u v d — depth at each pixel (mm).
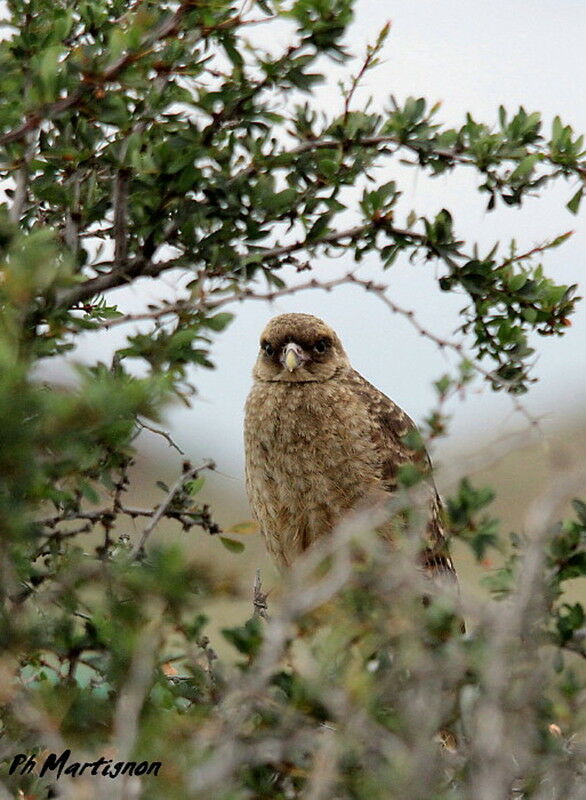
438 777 5562
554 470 5633
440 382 7703
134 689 5676
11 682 6129
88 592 6375
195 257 8578
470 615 5715
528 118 9016
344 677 5770
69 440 5621
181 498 7270
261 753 5641
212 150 8328
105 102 7508
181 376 7516
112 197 8531
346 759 5621
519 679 5574
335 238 8805
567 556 7238
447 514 7152
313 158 8852
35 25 8477
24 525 5746
